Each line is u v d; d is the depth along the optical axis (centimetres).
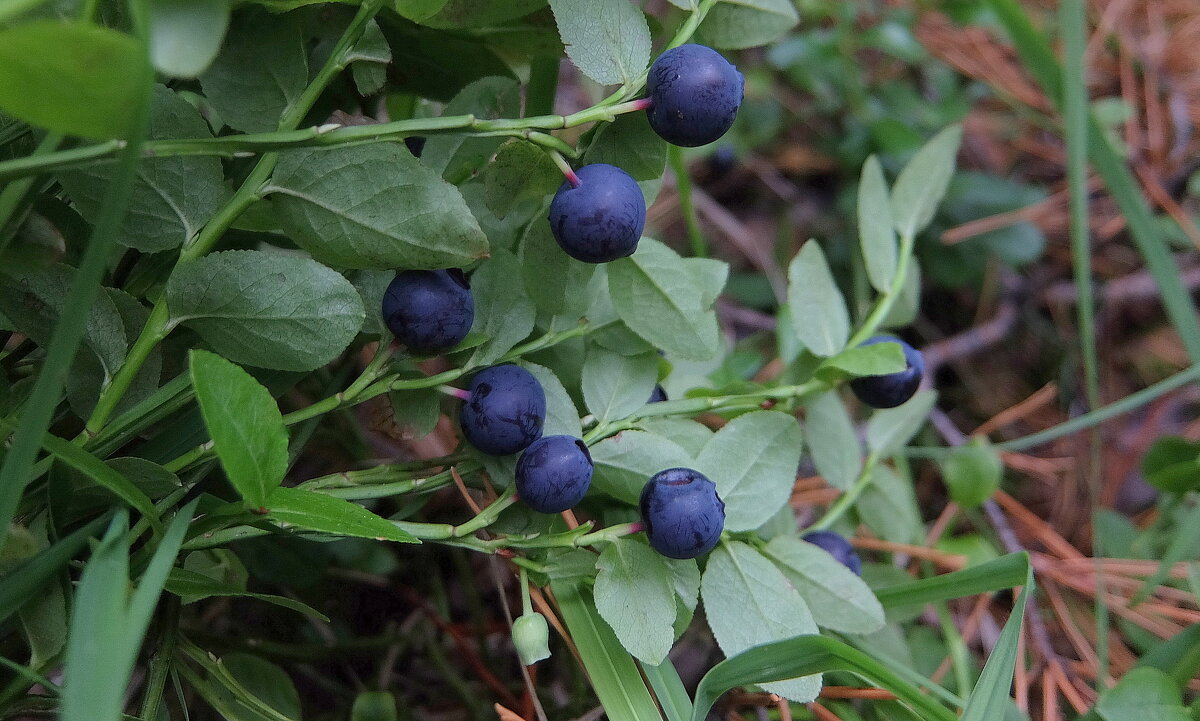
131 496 16
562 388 19
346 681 22
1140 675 19
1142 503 26
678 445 19
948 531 24
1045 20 41
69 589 17
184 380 17
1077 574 24
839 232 34
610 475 19
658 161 18
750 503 19
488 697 21
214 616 21
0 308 17
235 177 19
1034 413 30
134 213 17
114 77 15
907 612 21
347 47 17
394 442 23
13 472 15
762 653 18
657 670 19
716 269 19
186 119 17
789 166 36
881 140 33
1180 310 21
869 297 31
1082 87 20
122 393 17
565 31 17
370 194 17
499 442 18
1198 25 40
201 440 18
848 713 20
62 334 15
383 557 21
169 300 17
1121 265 33
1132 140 36
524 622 18
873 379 20
